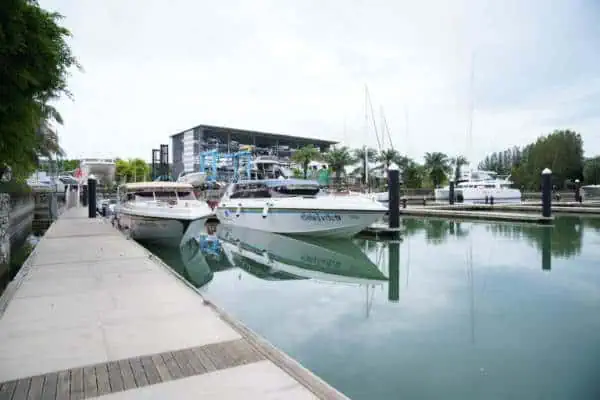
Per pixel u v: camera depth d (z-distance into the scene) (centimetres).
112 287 757
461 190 4581
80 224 2122
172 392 365
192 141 9762
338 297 1000
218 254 1706
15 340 490
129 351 458
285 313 865
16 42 493
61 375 399
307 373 401
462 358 629
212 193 3634
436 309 891
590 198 4603
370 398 511
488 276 1217
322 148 11288
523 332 740
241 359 436
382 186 4619
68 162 8238
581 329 754
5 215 1095
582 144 6388
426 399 508
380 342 695
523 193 5275
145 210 1644
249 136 10244
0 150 604
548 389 529
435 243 1906
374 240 2016
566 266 1347
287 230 1880
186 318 576
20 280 810
